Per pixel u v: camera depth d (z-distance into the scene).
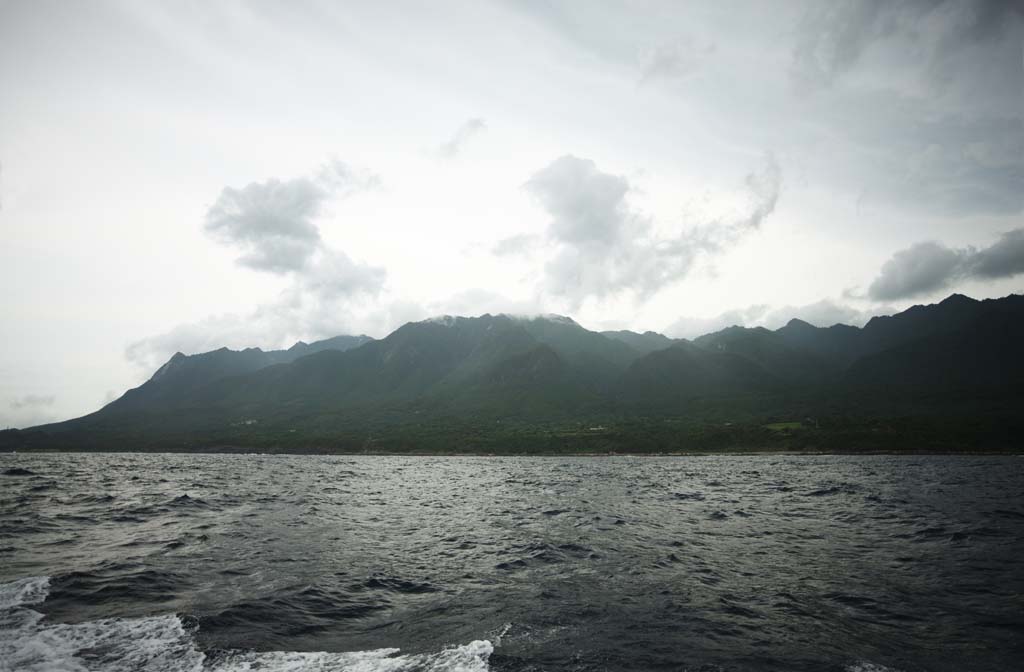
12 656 11.96
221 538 26.23
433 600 16.91
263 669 11.52
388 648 12.83
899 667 11.94
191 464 113.00
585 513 36.47
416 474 82.00
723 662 12.12
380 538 27.12
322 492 51.06
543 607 16.16
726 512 36.66
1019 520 31.89
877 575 19.91
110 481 61.16
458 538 27.22
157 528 28.81
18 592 16.70
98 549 23.30
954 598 17.00
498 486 59.09
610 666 11.84
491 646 12.94
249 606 15.74
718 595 17.44
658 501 43.53
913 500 42.34
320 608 15.88
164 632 13.54
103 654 12.16
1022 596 17.19
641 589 18.14
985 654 12.66
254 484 59.44
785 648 12.98
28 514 32.94
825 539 26.75
